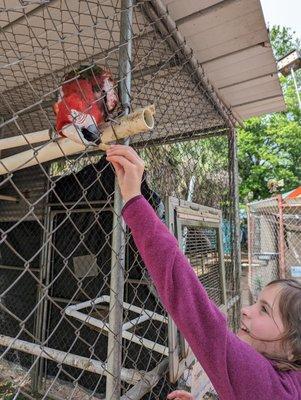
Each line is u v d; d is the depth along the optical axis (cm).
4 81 214
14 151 186
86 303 195
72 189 290
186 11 165
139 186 96
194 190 283
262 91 260
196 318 76
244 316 99
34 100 246
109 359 108
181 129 288
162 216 190
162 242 86
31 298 327
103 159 238
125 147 96
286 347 84
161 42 161
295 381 75
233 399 69
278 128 1434
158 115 254
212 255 237
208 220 226
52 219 306
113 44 160
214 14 167
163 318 174
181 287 80
